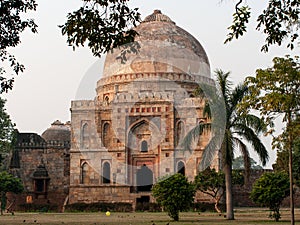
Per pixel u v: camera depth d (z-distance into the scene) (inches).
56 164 3853.3
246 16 776.3
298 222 1716.3
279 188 1828.2
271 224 1606.8
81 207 3398.1
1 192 3427.7
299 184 2428.6
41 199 3789.4
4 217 2443.4
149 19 3363.7
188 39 3230.8
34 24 949.8
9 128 3348.9
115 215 2610.7
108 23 746.8
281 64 1200.8
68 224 1784.0
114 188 3427.7
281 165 2704.2
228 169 1884.8
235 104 1807.3
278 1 787.4
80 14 738.8
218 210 2977.4
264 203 1859.0
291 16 789.2
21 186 3240.7
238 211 2893.7
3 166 3932.1
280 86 1203.9
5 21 928.3
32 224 1774.1
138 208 3287.4
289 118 1219.2
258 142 1797.5
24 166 3836.1
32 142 3887.8
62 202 3794.3
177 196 1899.6
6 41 940.6
